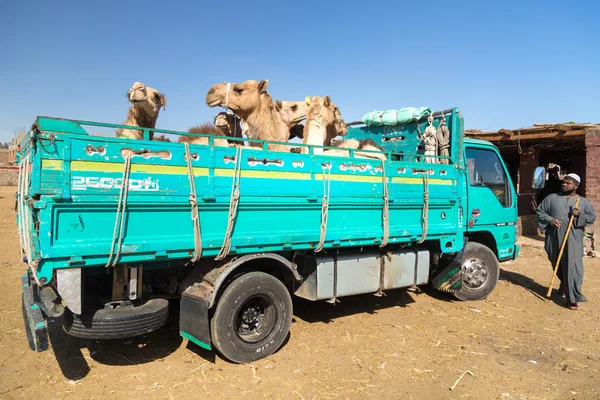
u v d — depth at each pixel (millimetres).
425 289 7688
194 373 4203
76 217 3457
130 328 3736
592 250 11008
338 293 5219
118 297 3943
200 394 3818
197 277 4387
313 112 6871
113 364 4352
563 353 4996
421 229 5887
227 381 4066
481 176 6914
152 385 3947
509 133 13094
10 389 3799
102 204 3541
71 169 3402
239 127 6969
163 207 3857
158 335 5125
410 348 4980
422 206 5895
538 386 4172
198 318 4164
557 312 6543
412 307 6586
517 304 6902
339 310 6320
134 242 3703
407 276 5930
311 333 5352
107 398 3703
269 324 4645
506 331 5652
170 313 5824
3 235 11797
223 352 4293
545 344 5246
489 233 7121
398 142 7441
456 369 4473
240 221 4340
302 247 4820
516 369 4531
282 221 4641
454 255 6695
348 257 5348
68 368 4227
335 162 4996
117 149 3604
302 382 4086
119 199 3576
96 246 3506
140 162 3705
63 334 5078
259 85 6219
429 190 5969
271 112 6492
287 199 4613
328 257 5168
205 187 4066
